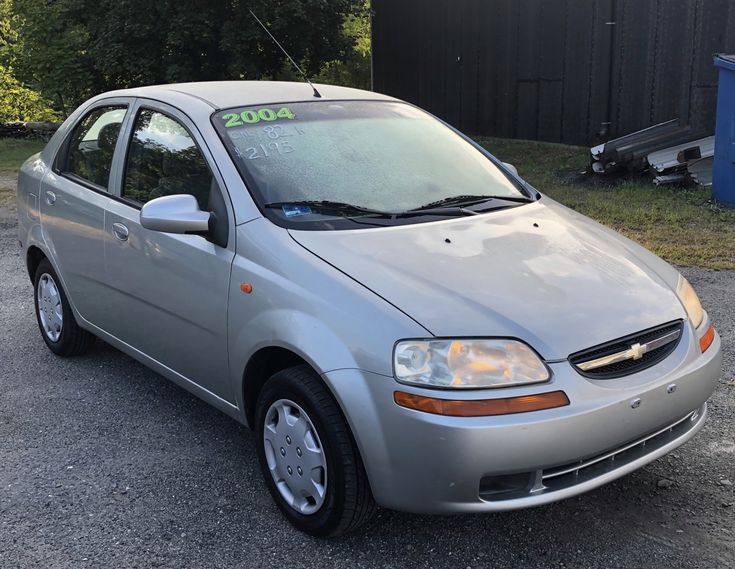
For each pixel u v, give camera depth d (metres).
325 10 18.39
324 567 2.80
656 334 2.86
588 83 12.26
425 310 2.65
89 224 4.15
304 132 3.67
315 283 2.85
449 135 4.20
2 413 4.11
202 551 2.91
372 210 3.34
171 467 3.53
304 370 2.89
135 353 4.04
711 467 3.41
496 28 13.95
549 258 3.10
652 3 11.00
